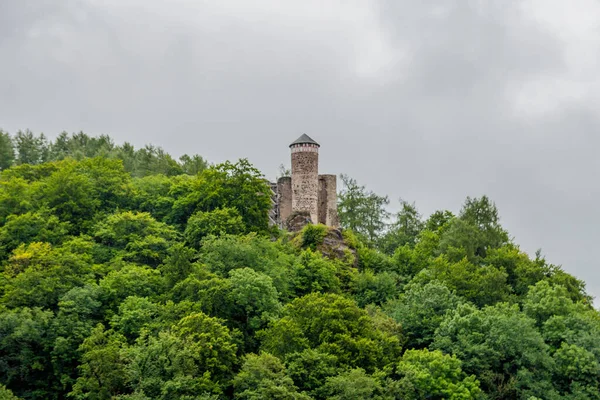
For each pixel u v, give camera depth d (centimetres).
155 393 4147
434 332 5506
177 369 4203
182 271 5678
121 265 6150
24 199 7275
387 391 4544
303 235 7475
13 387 5094
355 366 4731
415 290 6116
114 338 4919
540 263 7331
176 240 7169
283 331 4766
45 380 5169
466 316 5356
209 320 4650
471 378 4831
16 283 5494
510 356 5247
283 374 4397
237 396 4281
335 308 5097
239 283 5288
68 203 7256
